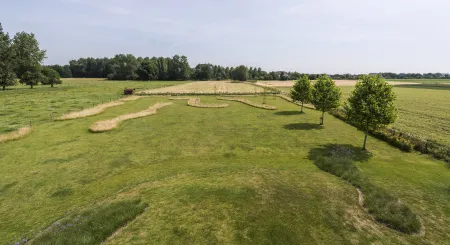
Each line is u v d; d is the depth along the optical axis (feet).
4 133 88.58
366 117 71.31
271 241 32.09
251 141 83.51
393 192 47.06
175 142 81.92
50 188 50.39
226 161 66.18
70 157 67.31
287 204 41.27
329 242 32.22
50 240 31.91
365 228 35.50
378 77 73.46
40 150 72.28
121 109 144.97
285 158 68.39
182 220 36.55
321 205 41.27
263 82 491.31
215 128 100.89
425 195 46.03
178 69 577.43
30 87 287.28
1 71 224.94
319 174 55.83
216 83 450.30
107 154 70.03
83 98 189.98
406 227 35.47
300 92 138.51
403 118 121.70
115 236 33.12
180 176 55.47
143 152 72.23
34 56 273.75
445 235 34.42
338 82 495.82
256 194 44.60
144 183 52.03
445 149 68.95
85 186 51.44
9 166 60.70
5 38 234.38
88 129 96.17
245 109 149.28
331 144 80.43
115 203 41.88
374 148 75.97
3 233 36.40
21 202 45.11
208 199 42.63
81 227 34.83
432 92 259.80
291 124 108.99
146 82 465.06
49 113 127.34
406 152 72.33
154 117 122.52
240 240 32.14
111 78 537.24
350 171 55.98
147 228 34.73
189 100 180.65
